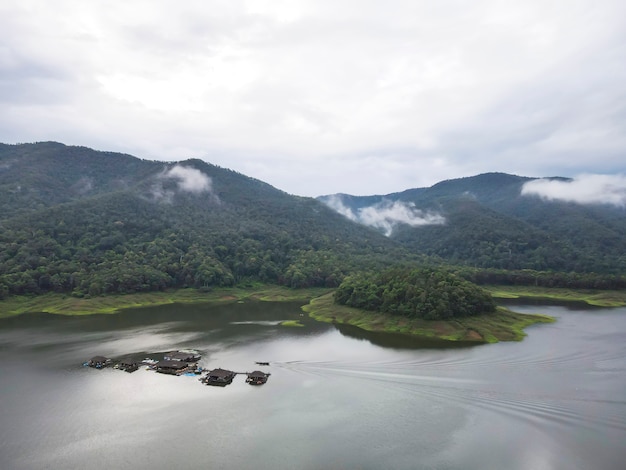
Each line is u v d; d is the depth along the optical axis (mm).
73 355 128125
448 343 142500
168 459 70812
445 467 68312
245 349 136000
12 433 79375
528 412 87062
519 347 135875
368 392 98875
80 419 85125
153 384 104438
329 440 76812
